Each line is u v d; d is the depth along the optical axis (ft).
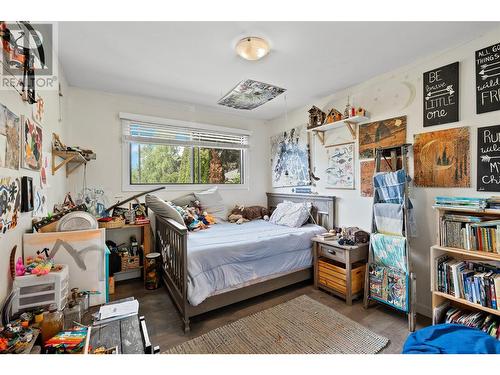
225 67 7.58
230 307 7.59
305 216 10.42
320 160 10.64
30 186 4.70
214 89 9.44
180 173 11.58
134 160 10.46
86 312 4.41
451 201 5.90
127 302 4.52
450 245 5.95
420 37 6.01
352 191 9.27
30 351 2.89
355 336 6.06
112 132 9.80
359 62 7.32
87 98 9.31
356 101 8.96
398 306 6.72
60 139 7.64
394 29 5.68
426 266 7.02
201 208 11.21
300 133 11.63
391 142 7.88
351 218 9.30
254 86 9.07
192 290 6.22
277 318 6.90
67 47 6.42
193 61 7.19
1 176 3.53
